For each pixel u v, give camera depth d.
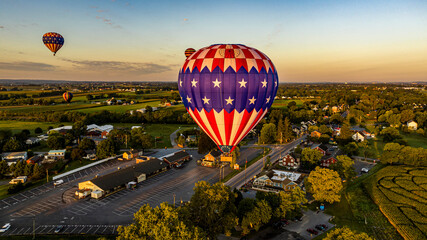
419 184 70.94
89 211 57.16
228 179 76.25
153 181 74.75
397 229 50.94
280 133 121.69
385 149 92.00
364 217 55.84
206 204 44.31
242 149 110.88
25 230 49.72
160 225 34.47
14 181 71.00
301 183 72.19
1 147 99.50
